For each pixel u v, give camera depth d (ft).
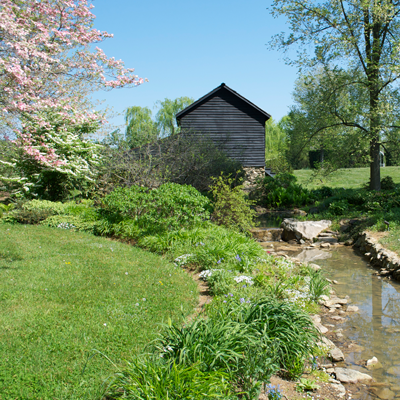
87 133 49.57
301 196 68.80
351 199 53.78
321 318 18.04
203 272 21.83
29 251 26.09
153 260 24.45
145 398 8.59
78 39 25.90
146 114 108.47
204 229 31.12
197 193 32.76
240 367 10.63
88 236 32.89
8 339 12.36
